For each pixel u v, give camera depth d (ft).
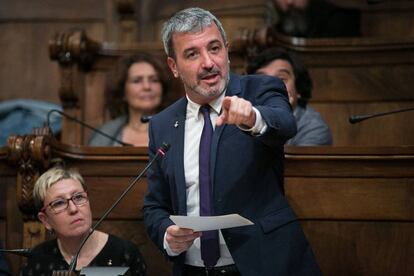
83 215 21.44
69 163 23.90
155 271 23.30
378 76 31.42
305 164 22.74
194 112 18.48
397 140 30.71
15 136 23.36
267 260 17.38
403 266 22.09
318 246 22.52
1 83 39.81
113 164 23.77
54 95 39.60
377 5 37.58
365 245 22.31
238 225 16.49
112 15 39.93
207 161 17.93
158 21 39.65
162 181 18.90
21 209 23.29
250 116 15.96
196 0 39.19
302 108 27.96
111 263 21.36
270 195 17.88
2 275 22.16
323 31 35.86
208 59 17.66
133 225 23.54
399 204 22.25
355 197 22.45
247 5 38.68
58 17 40.22
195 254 18.22
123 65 31.22
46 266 21.36
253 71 28.04
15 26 40.22
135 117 30.78
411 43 31.24
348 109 31.48
